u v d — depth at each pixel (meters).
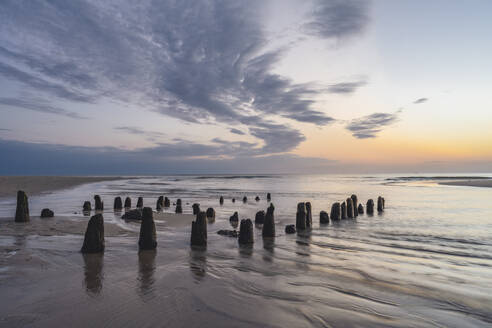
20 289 7.80
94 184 89.56
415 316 7.12
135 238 14.77
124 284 8.42
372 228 20.06
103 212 25.14
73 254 11.29
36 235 14.41
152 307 6.96
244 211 28.67
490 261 12.16
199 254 12.24
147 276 9.18
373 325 6.58
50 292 7.67
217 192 58.00
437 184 87.69
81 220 18.92
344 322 6.66
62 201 34.50
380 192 57.75
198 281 8.90
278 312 7.02
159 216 22.48
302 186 84.81
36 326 5.93
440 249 14.20
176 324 6.20
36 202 33.34
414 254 13.20
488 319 7.06
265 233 16.64
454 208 31.33
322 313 7.07
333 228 20.12
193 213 25.12
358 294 8.38
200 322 6.34
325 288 8.77
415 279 9.80
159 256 11.62
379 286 9.08
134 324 6.14
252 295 8.00
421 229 19.69
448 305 7.80
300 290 8.52
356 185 89.31
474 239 16.50
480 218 24.47
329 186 84.25
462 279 9.89
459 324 6.80
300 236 17.14
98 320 6.25
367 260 12.04
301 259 11.98
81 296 7.48
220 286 8.55
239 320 6.51
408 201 39.19
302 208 19.56
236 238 15.89
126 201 30.67
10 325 5.94
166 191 59.59
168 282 8.70
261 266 10.80
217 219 22.92
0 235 14.34
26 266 9.65
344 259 12.11
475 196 46.38
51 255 11.05
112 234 15.58
